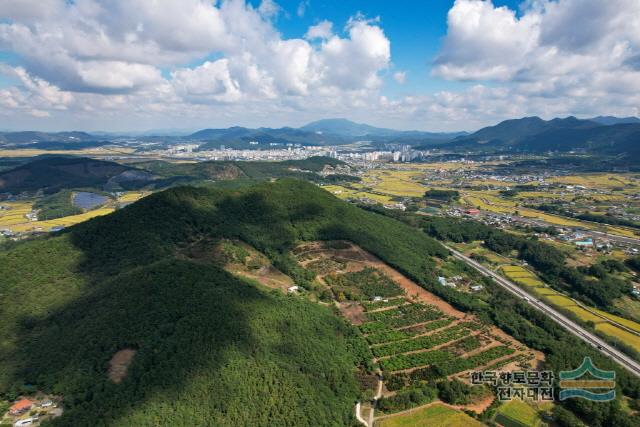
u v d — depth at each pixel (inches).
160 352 5098.4
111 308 5782.5
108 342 5246.1
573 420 5206.7
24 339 5757.9
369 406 5551.2
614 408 5383.9
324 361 5969.5
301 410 5002.5
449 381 5930.1
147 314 5615.2
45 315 6264.8
